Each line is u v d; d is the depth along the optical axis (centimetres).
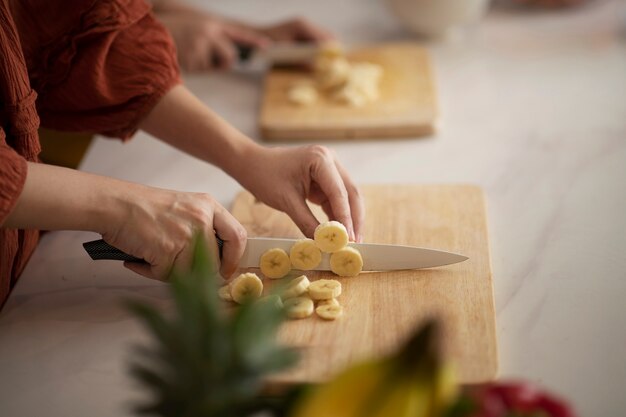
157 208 122
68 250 153
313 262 135
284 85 210
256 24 256
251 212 157
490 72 219
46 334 129
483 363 113
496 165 177
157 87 154
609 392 112
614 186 165
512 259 144
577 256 144
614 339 122
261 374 79
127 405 113
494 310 125
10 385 118
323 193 147
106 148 193
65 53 149
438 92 211
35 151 135
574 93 204
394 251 135
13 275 144
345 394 74
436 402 73
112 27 149
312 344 119
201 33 223
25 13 146
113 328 129
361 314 126
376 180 174
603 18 243
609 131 187
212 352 78
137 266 129
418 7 230
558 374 116
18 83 129
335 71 203
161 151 191
